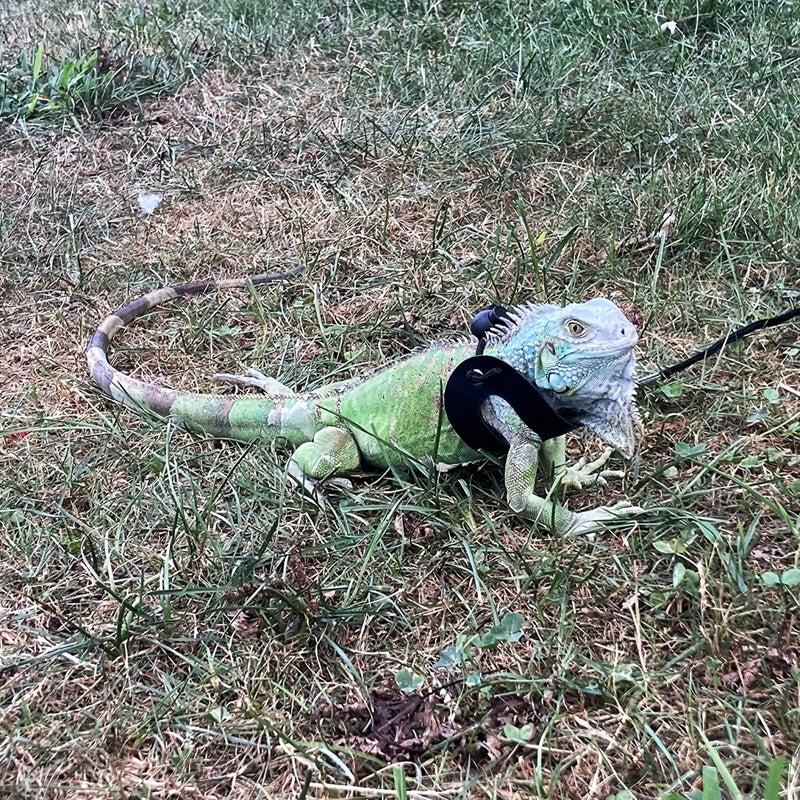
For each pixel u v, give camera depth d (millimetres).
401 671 714
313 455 870
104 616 780
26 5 1954
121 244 1253
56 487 889
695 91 1367
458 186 1272
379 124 1401
